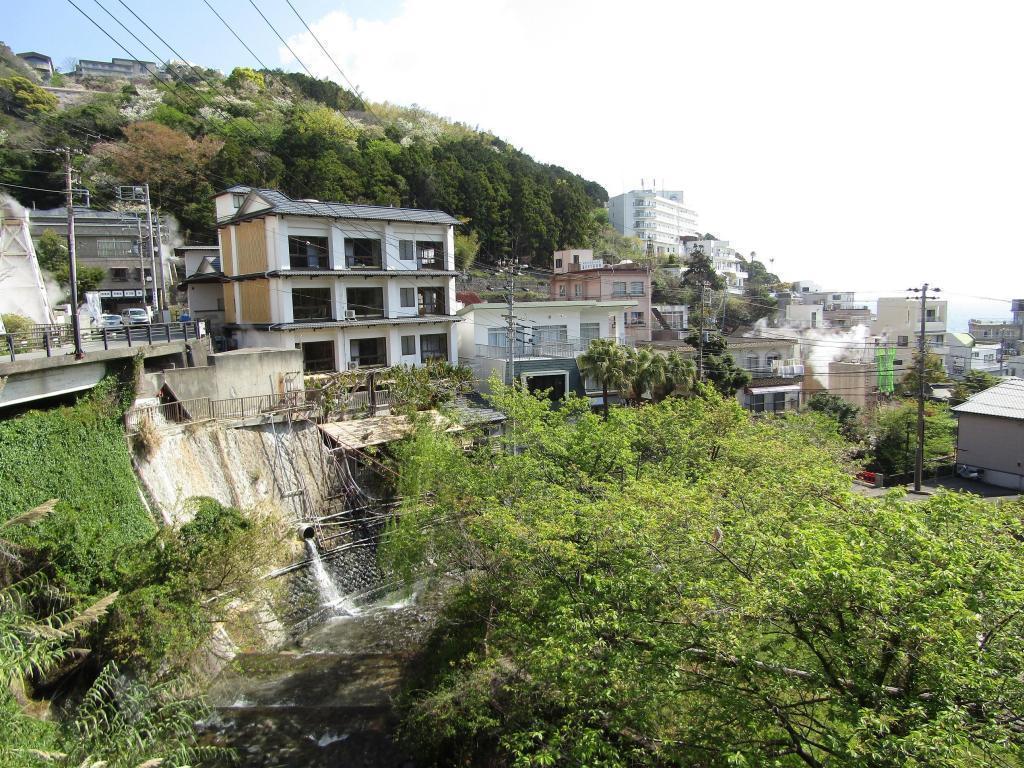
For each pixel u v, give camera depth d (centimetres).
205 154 4988
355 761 1335
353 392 2692
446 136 7712
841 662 804
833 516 1045
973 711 736
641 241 8662
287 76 7550
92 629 1320
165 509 1880
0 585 1296
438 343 3634
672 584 978
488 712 1193
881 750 672
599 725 953
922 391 2859
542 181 6688
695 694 934
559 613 1023
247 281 3316
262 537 1650
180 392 2191
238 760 1252
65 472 1593
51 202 4600
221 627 1747
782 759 775
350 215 3212
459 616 1520
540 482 1580
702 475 1728
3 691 930
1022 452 2848
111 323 3450
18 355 1809
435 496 1769
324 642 1858
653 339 5125
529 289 5328
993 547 894
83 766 851
